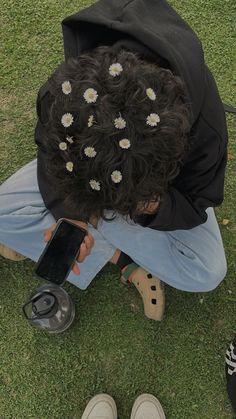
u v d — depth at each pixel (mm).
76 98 860
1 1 1831
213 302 1577
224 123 1146
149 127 845
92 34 1060
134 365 1533
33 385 1528
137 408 1469
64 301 1482
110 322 1568
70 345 1551
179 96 924
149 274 1499
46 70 1783
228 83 1758
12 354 1550
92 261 1451
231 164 1683
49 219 1413
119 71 861
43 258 1198
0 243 1552
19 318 1571
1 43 1812
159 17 1102
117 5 1070
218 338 1549
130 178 860
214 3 1823
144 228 1354
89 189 899
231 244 1618
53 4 1831
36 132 1239
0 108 1755
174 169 943
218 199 1254
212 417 1493
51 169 960
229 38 1802
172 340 1549
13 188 1458
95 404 1473
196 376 1521
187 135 1010
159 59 992
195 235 1409
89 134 844
